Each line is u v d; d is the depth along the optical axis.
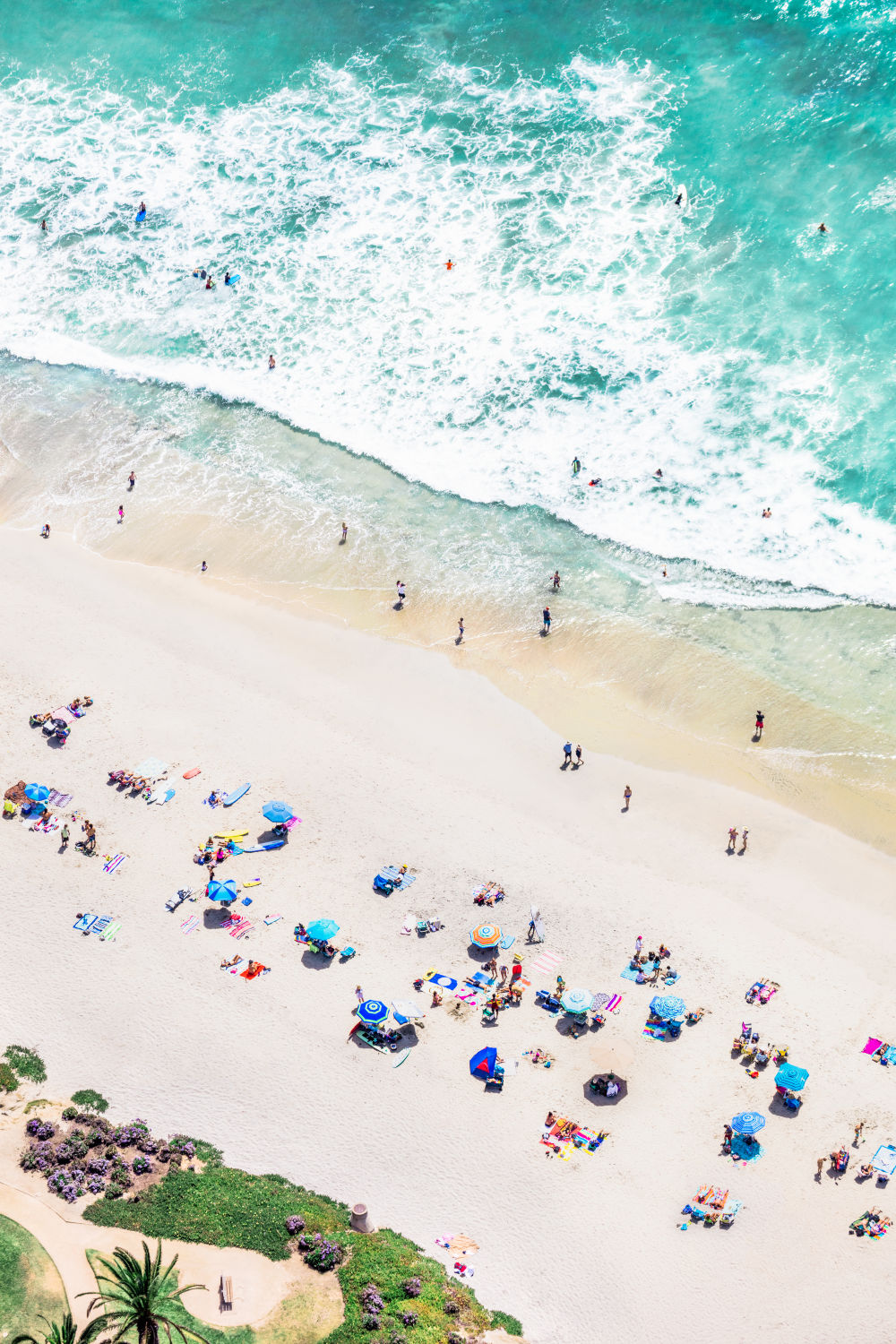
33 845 57.59
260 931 54.25
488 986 52.31
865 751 61.03
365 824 58.59
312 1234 43.28
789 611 66.94
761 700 63.44
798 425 72.62
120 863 56.81
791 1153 46.81
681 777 60.62
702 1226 44.88
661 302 78.44
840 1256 43.97
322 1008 51.41
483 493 73.56
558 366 77.31
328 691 64.88
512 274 81.19
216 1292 41.47
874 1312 42.50
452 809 59.28
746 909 54.97
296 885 56.09
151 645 67.25
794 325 75.75
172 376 80.88
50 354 82.81
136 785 60.03
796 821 58.56
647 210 81.56
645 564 69.62
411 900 55.53
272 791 60.00
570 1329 42.03
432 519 72.81
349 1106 48.19
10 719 63.22
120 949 53.31
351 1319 40.81
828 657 64.94
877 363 73.62
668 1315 42.47
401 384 78.44
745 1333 42.03
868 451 71.12
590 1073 49.41
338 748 62.00
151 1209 43.94
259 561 71.56
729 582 68.38
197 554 72.12
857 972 52.41
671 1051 50.06
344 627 68.19
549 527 71.81
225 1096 48.31
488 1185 45.94
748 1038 50.16
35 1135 46.09
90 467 77.06
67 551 72.69
